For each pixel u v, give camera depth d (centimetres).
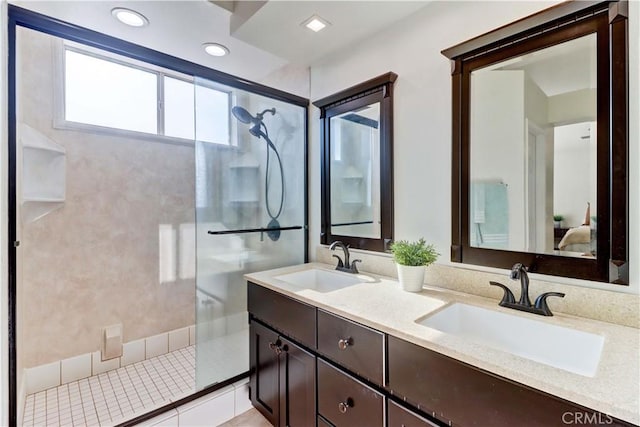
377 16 167
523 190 131
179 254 254
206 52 195
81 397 192
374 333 114
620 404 67
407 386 105
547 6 124
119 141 223
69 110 205
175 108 251
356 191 199
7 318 124
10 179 128
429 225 162
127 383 208
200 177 195
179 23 166
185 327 258
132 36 168
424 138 163
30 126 188
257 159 218
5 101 120
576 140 118
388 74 174
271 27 175
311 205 236
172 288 251
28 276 193
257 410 187
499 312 123
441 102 156
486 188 141
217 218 202
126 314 231
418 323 112
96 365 218
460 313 133
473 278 143
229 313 205
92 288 216
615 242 109
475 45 140
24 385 187
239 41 188
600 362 85
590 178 115
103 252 220
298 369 151
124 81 227
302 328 147
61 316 205
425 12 161
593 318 113
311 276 203
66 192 204
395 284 162
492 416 85
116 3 145
